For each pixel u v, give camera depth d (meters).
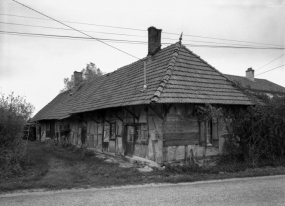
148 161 9.84
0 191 6.55
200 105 9.94
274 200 5.66
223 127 10.94
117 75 16.48
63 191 6.58
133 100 10.11
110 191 6.54
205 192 6.37
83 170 9.36
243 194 6.16
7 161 8.80
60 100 27.83
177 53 11.58
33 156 13.40
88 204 5.46
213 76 11.77
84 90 21.33
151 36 13.83
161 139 9.21
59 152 15.65
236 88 11.99
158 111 9.38
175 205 5.36
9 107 10.27
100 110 14.31
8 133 9.61
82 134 17.66
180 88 9.67
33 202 5.62
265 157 10.80
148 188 6.85
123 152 11.98
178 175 8.37
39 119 26.42
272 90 27.11
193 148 9.89
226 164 10.20
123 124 12.21
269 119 10.67
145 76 10.91
